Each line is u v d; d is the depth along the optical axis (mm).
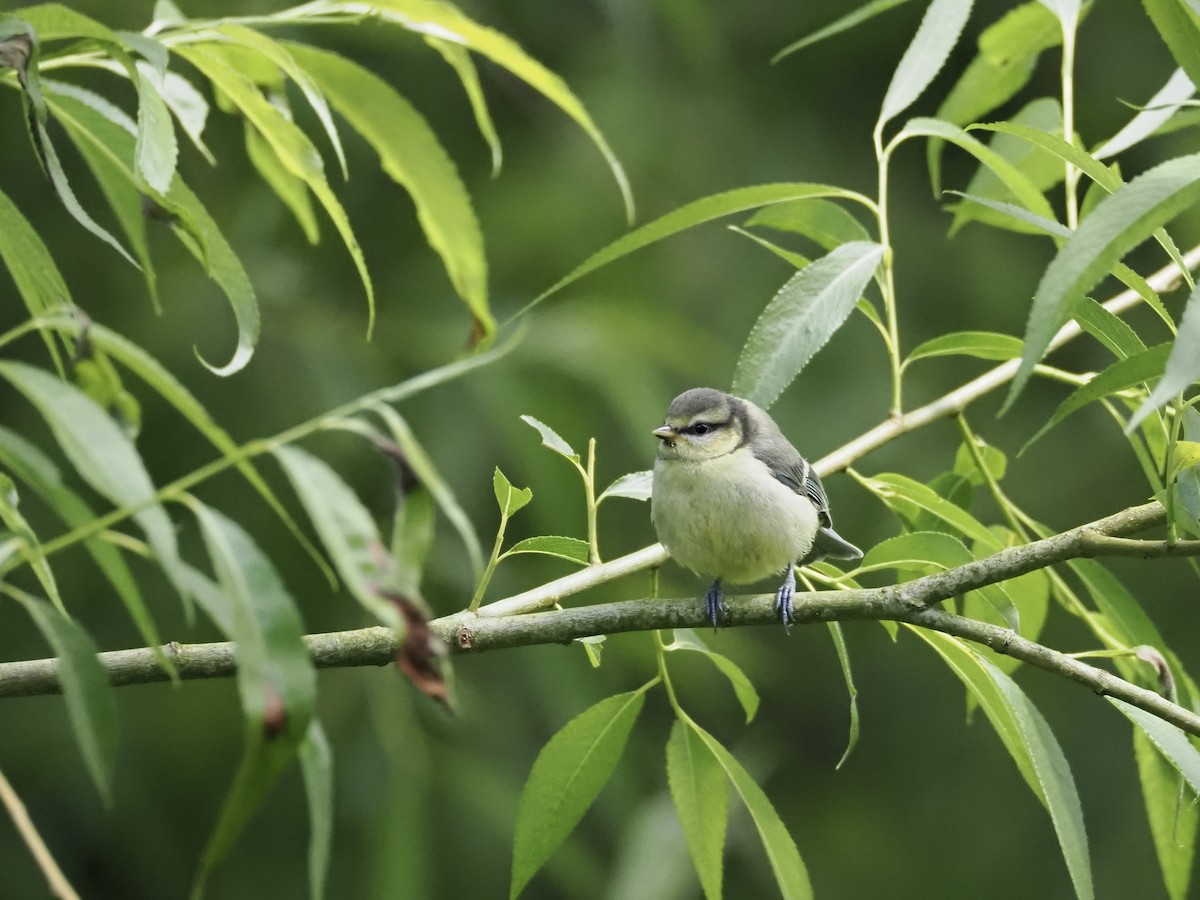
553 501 10211
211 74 5168
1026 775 5738
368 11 5355
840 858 13438
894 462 12602
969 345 6477
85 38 5000
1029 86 13891
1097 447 13227
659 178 12953
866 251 6156
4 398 10805
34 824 10648
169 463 10594
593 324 10742
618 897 9930
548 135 12828
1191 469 5070
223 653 5203
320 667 5441
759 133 13781
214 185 11086
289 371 10633
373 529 3295
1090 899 4957
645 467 11414
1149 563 13227
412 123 5449
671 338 11023
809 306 5996
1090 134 13617
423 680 3541
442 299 11141
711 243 13117
